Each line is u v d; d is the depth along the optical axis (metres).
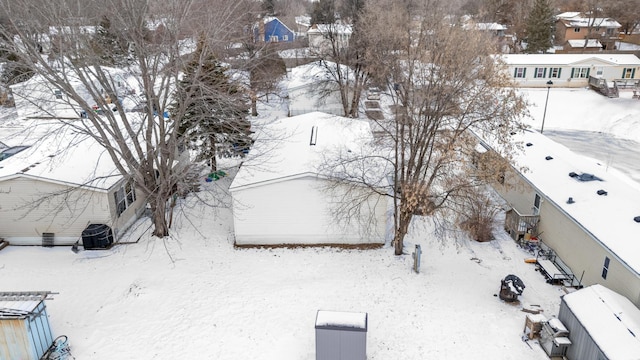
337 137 26.56
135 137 20.83
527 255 21.52
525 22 62.72
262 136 28.08
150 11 22.86
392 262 20.84
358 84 40.97
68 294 18.58
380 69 27.33
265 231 22.02
